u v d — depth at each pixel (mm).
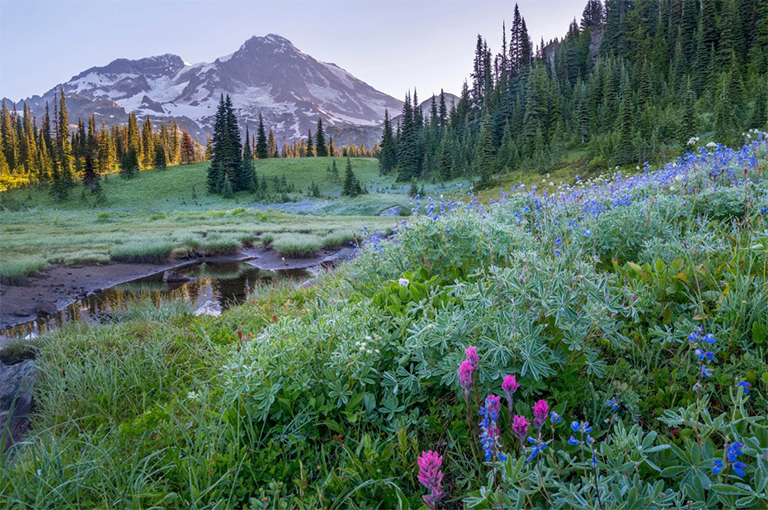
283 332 3770
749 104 77750
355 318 3846
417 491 2531
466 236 4836
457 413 2861
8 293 16297
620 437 2086
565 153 90500
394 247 5426
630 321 3475
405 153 115625
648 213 4836
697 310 3180
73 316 14297
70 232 42906
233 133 106125
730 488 1771
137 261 25188
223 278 21406
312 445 3062
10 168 133625
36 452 3311
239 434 2959
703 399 2160
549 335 3096
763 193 5168
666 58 115312
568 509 2037
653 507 1850
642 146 66750
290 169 129250
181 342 5789
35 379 5375
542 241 4914
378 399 3309
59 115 140750
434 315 3514
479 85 159500
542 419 1857
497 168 97125
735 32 102375
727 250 3857
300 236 31828
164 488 2797
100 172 120625
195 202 98500
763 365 2602
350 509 2436
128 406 4391
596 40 171875
